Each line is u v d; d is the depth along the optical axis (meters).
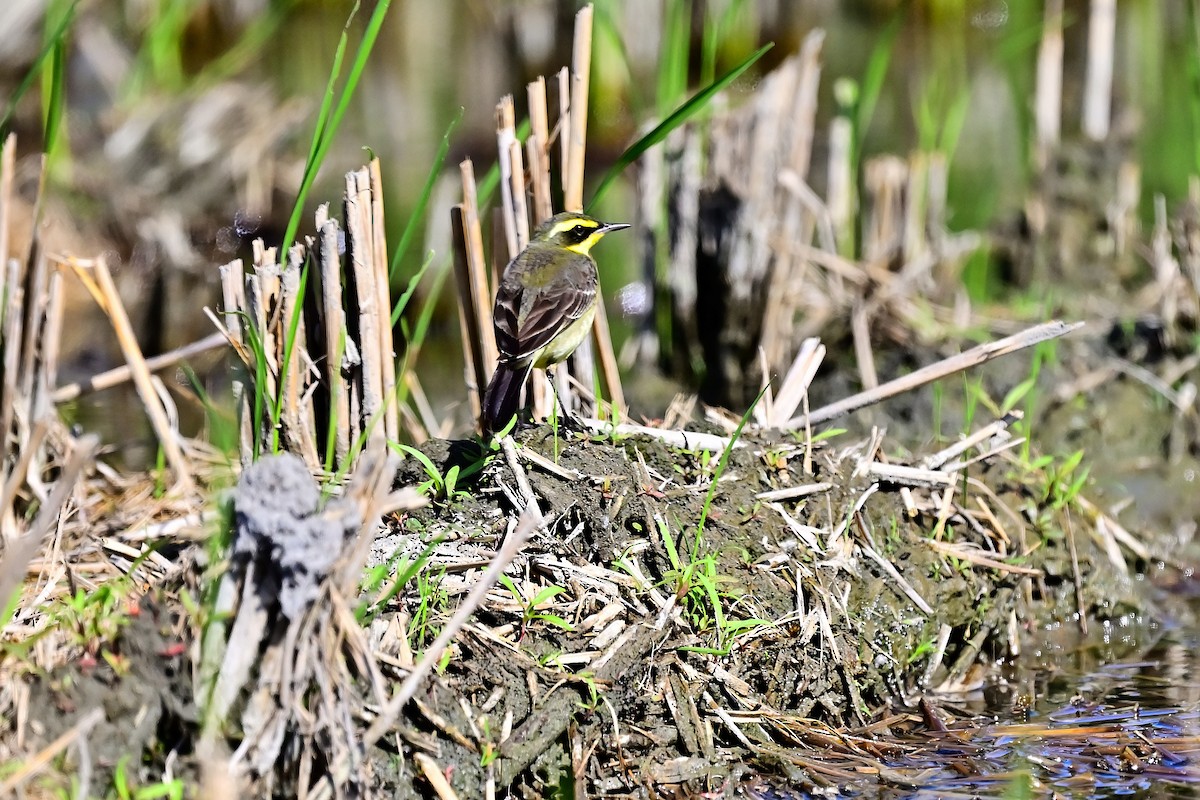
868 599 9.73
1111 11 20.42
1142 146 19.92
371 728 7.01
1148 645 10.69
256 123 20.52
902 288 14.97
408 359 10.77
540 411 10.80
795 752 8.62
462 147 22.11
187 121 20.12
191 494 10.19
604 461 9.46
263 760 6.90
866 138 21.97
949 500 10.61
